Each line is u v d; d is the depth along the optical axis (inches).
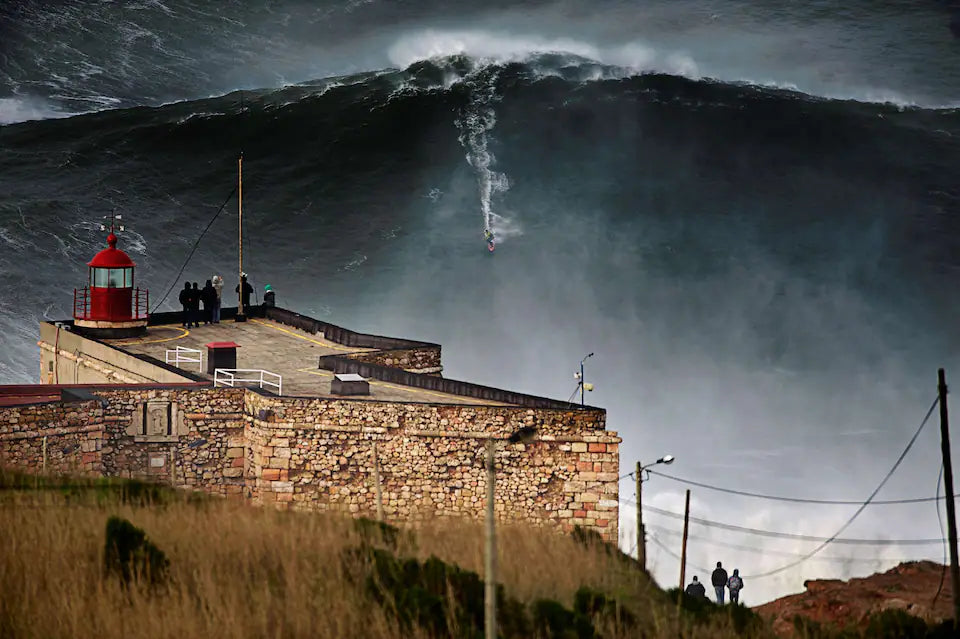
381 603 4072.3
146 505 5255.9
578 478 6973.4
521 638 3991.1
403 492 7126.0
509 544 5108.3
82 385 7431.1
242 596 4052.7
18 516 4854.8
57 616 3843.5
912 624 4702.3
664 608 4493.1
